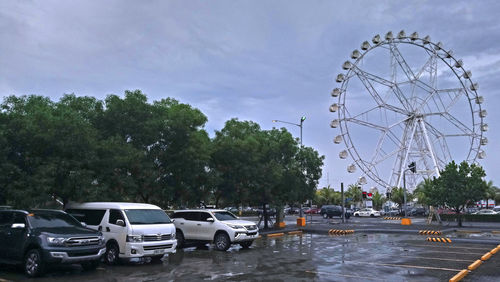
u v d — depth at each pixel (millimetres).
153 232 12883
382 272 11234
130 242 12367
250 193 26734
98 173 16344
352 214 62625
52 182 14031
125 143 17375
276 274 11039
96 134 16281
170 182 19719
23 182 13680
